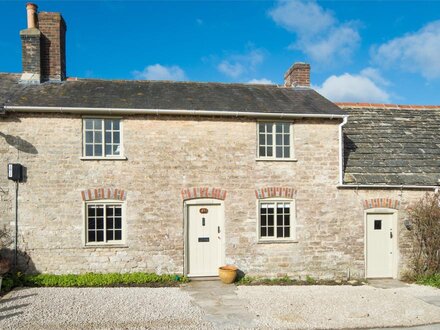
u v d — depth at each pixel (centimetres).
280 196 1293
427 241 1323
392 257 1333
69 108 1171
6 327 796
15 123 1175
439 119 1733
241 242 1267
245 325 845
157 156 1239
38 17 1410
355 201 1323
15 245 1159
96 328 806
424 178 1368
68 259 1185
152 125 1241
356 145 1495
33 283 1124
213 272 1264
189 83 1565
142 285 1162
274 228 1291
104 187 1209
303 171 1309
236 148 1280
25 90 1288
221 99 1373
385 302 1038
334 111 1337
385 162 1427
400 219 1328
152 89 1434
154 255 1225
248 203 1277
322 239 1302
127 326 821
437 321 900
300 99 1464
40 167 1181
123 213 1216
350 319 902
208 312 926
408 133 1599
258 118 1292
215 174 1266
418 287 1214
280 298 1056
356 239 1317
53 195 1184
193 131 1261
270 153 1317
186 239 1250
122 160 1220
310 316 915
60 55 1421
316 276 1293
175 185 1245
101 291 1084
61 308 920
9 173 1149
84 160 1202
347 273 1307
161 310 927
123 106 1212
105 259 1201
